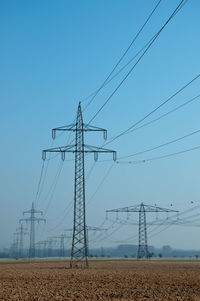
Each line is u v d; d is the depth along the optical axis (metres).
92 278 44.44
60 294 30.06
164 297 28.78
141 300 27.41
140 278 44.25
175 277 45.47
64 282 39.88
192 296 29.12
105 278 44.44
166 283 38.78
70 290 32.78
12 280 42.00
